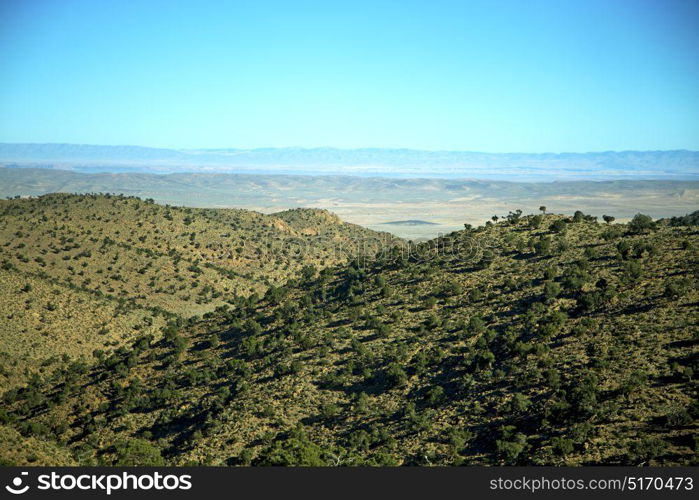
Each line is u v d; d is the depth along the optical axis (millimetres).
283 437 67125
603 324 72938
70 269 143250
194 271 159250
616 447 52594
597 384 61750
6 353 103250
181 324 119688
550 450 54469
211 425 72000
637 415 55781
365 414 68812
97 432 76688
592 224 110375
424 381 72875
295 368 80375
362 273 113562
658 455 50312
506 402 63906
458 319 84938
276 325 99625
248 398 76688
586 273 85938
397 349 79812
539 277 90000
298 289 117000
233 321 105438
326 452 58625
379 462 57375
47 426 80688
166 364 93938
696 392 56656
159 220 182875
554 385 63281
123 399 83875
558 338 72938
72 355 109688
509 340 73625
